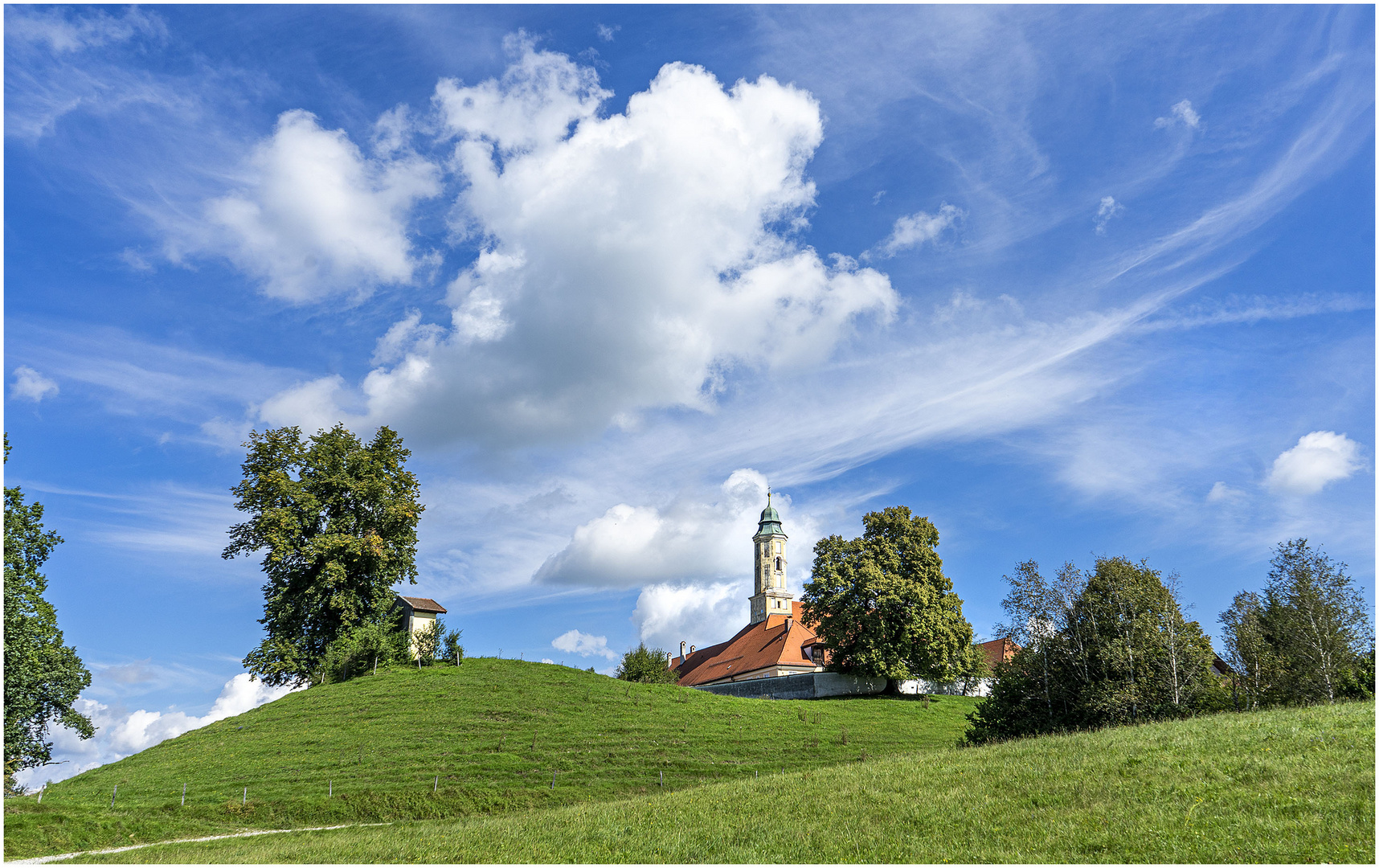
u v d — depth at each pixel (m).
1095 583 39.72
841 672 65.62
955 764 27.34
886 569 65.56
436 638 59.84
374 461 60.19
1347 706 27.89
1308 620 39.06
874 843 19.75
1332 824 16.69
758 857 19.66
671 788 36.69
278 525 55.34
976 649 67.81
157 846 26.42
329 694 51.50
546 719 46.84
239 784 36.03
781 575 119.06
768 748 44.03
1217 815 18.20
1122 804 19.86
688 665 117.88
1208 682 38.19
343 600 56.41
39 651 38.81
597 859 20.77
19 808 27.89
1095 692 37.12
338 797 33.75
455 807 33.72
